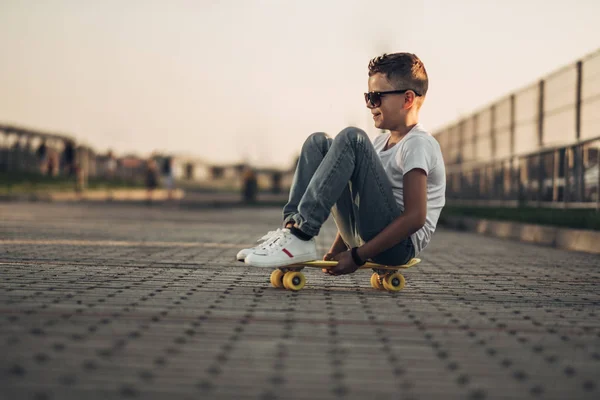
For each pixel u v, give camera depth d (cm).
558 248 770
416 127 351
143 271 421
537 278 448
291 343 232
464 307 316
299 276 349
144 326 251
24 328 241
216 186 5909
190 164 5869
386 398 174
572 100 956
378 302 323
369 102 354
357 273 442
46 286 342
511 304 330
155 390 175
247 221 1273
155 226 1010
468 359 217
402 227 330
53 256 500
